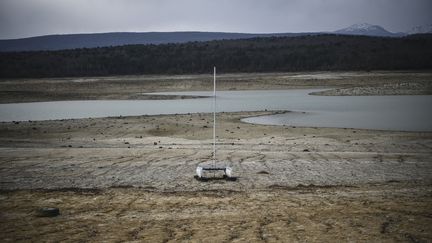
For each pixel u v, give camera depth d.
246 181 16.86
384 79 89.62
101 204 13.18
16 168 19.47
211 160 21.31
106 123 37.25
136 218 11.71
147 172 18.58
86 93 73.81
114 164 20.30
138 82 92.44
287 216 11.70
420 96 63.44
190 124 36.28
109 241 9.92
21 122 38.59
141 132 32.97
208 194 14.50
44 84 88.38
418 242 9.62
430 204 12.88
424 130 34.09
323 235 10.11
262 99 63.50
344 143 27.53
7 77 117.31
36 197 14.13
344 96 66.38
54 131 33.62
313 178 17.41
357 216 11.62
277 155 22.78
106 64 138.75
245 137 30.47
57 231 10.67
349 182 16.70
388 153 23.44
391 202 13.14
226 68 141.00
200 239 9.95
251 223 11.09
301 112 46.38
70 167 19.64
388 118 41.25
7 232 10.61
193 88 86.38
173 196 14.18
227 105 55.66
